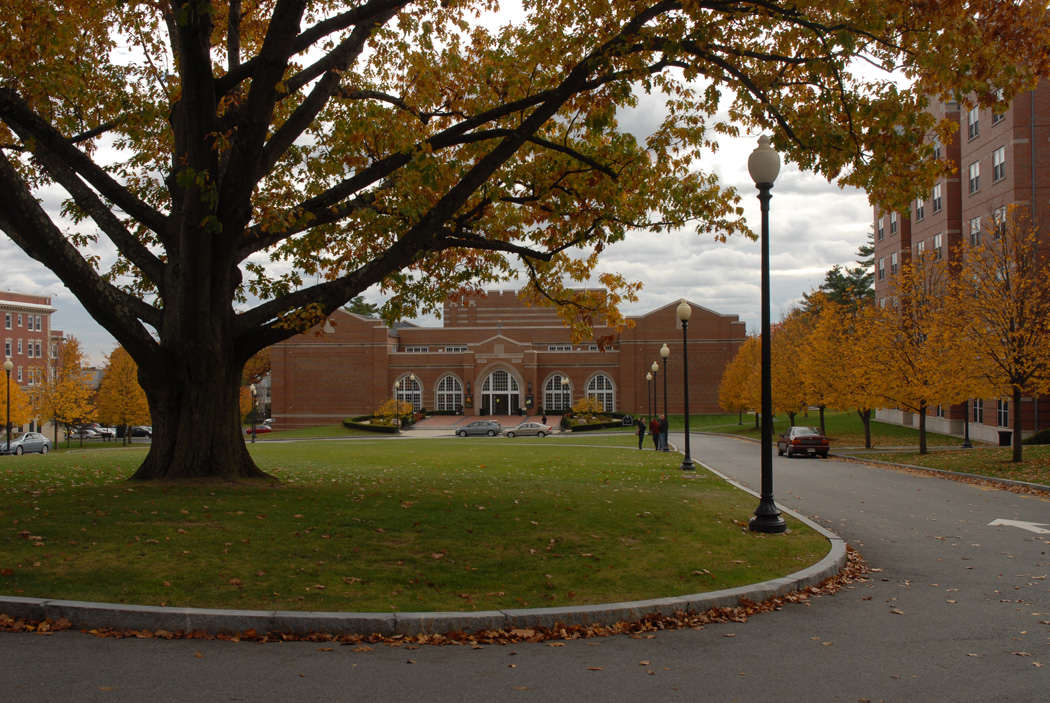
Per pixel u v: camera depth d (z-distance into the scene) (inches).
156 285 528.1
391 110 519.2
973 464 907.4
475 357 2928.2
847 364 1384.1
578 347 3095.5
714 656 233.9
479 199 600.7
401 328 3250.5
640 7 449.1
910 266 1181.7
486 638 245.4
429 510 421.1
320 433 2544.3
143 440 2893.7
